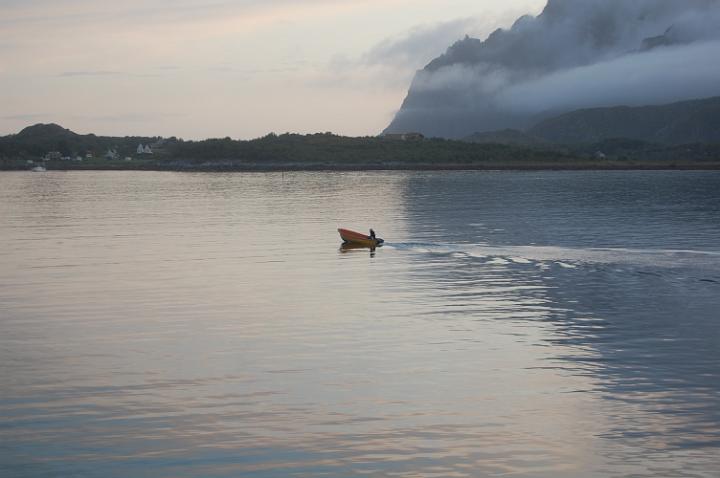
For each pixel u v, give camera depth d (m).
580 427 17.81
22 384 20.95
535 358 23.25
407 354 23.75
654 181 161.25
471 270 39.69
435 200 99.56
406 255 45.84
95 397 19.91
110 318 28.94
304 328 27.17
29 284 36.41
